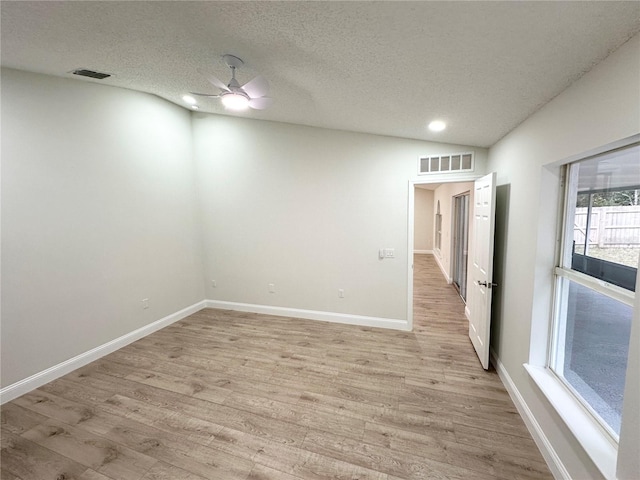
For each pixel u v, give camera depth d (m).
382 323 3.90
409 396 2.47
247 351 3.28
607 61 1.32
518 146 2.39
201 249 4.63
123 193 3.39
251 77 2.35
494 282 2.97
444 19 1.27
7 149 2.44
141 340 3.57
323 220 3.98
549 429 1.81
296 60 1.92
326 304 4.13
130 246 3.50
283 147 3.99
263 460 1.86
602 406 1.59
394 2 1.21
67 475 1.76
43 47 2.08
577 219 1.83
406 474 1.75
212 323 4.09
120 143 3.33
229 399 2.46
